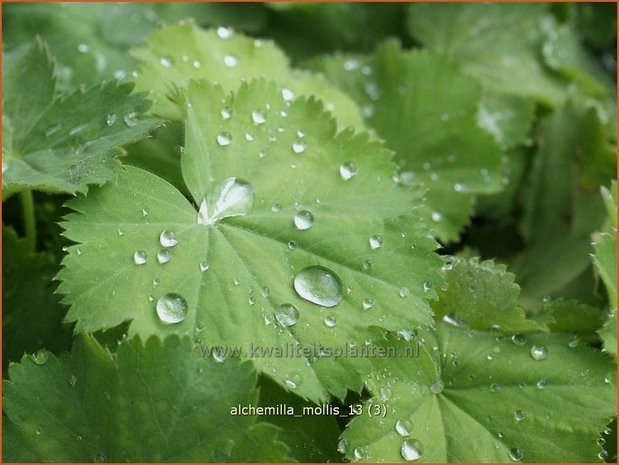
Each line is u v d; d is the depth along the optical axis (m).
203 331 0.34
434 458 0.35
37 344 0.38
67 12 0.47
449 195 0.44
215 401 0.34
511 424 0.36
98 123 0.37
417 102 0.45
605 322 0.37
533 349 0.37
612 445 0.37
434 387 0.36
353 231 0.36
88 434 0.34
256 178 0.37
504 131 0.47
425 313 0.35
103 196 0.35
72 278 0.34
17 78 0.39
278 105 0.38
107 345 0.35
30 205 0.40
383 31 0.52
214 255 0.35
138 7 0.48
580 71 0.50
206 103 0.37
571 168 0.46
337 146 0.38
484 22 0.51
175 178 0.41
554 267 0.43
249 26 0.50
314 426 0.36
